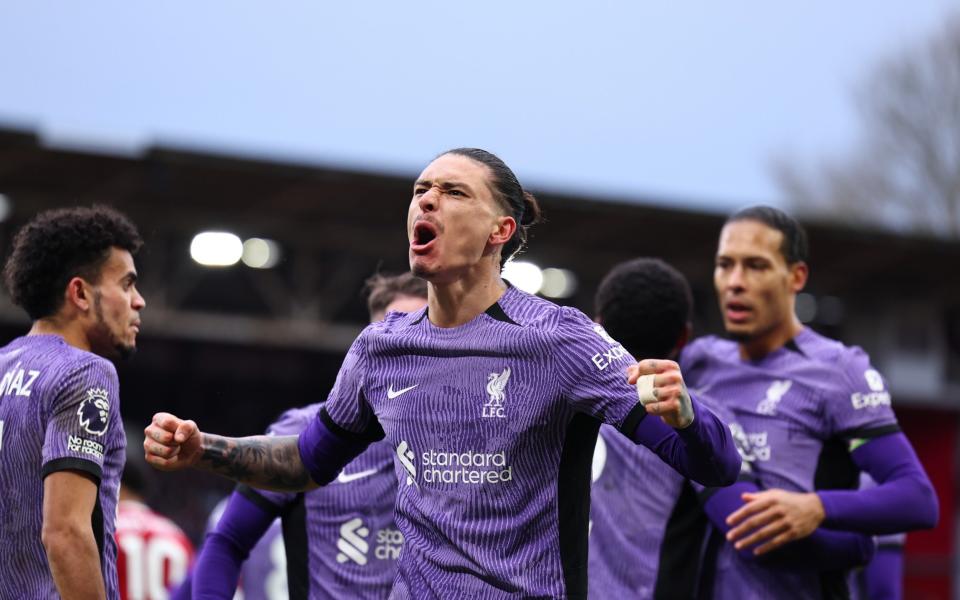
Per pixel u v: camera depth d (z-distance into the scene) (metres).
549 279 33.38
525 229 6.13
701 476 5.32
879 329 35.03
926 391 34.72
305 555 7.47
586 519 5.57
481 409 5.52
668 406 5.03
